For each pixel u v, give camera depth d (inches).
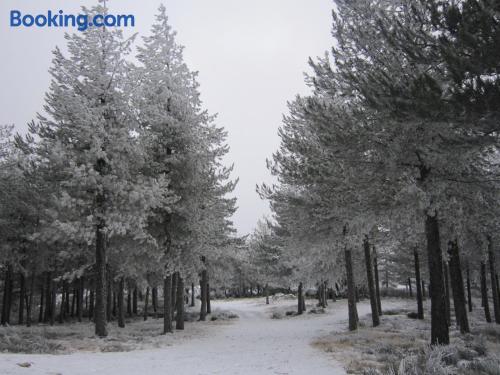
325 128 510.3
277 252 1417.3
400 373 299.4
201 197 792.9
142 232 639.1
